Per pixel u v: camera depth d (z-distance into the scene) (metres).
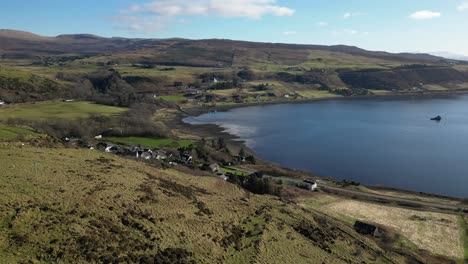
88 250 39.53
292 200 100.44
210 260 46.72
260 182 101.56
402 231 84.88
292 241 59.59
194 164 120.62
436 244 78.94
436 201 106.81
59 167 58.47
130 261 40.56
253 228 60.22
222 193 74.69
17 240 37.88
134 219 48.72
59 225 42.00
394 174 136.62
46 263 36.19
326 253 59.78
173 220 52.31
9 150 64.62
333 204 101.19
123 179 60.16
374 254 66.69
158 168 86.88
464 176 134.12
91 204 48.31
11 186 47.03
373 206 100.94
